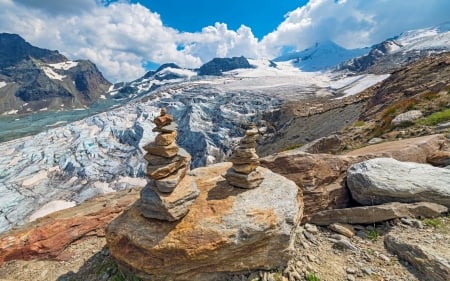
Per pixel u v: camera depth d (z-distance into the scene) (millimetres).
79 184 128625
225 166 12148
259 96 194625
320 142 22672
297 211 9008
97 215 13023
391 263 8117
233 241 7801
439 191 10164
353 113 78312
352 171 12227
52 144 165000
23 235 11648
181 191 8680
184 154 9422
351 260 8586
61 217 13523
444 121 19422
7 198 116125
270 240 8172
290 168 12766
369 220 9977
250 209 8547
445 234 8734
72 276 10117
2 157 151375
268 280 8039
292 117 116062
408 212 9828
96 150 153125
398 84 49469
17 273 10641
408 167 11305
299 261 8672
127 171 137000
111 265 9836
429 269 7352
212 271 8086
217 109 177750
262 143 105000
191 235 7938
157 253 7992
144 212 8820
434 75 43344
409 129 20172
